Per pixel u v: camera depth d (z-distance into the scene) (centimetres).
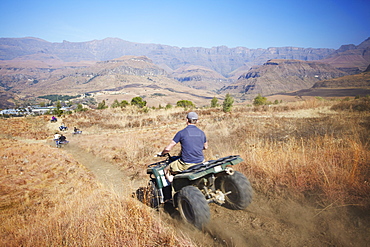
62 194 709
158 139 1360
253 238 341
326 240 316
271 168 539
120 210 428
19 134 2519
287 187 474
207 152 873
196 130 435
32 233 430
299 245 314
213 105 3378
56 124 3006
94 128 2398
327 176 446
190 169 398
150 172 502
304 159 527
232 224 385
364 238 307
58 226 427
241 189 414
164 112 2875
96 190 674
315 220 362
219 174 423
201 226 366
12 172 996
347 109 1416
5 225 523
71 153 1351
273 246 319
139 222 397
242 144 893
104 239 365
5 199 704
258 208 426
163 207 483
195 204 368
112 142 1462
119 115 3002
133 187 680
